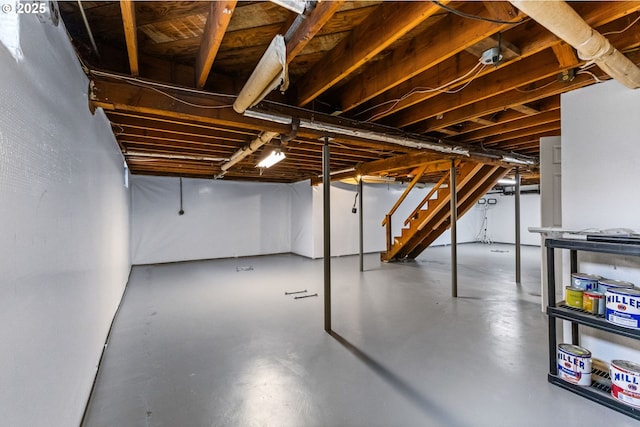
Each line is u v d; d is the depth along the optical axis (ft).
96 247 7.86
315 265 23.03
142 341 9.55
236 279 18.34
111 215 10.91
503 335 9.91
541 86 7.87
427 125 10.98
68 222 5.24
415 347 9.09
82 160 6.34
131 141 13.17
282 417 6.05
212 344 9.34
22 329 3.41
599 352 7.25
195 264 23.49
